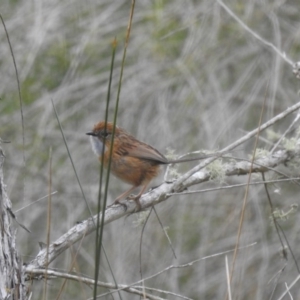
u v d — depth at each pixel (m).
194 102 14.37
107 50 14.88
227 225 13.74
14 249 6.39
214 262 14.04
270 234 14.32
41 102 14.41
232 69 15.09
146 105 14.50
